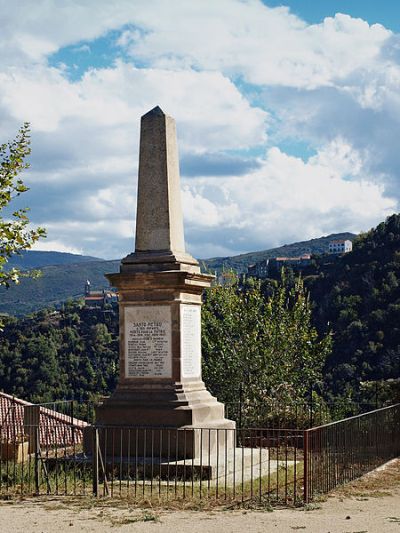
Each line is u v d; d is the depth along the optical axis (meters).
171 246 18.53
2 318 23.70
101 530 11.38
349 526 11.55
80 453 18.45
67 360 52.00
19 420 23.69
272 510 12.84
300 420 24.28
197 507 13.08
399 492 14.76
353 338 51.81
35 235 20.11
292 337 36.00
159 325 18.16
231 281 37.84
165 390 17.86
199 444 17.25
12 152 20.20
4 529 11.47
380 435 19.02
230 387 35.44
